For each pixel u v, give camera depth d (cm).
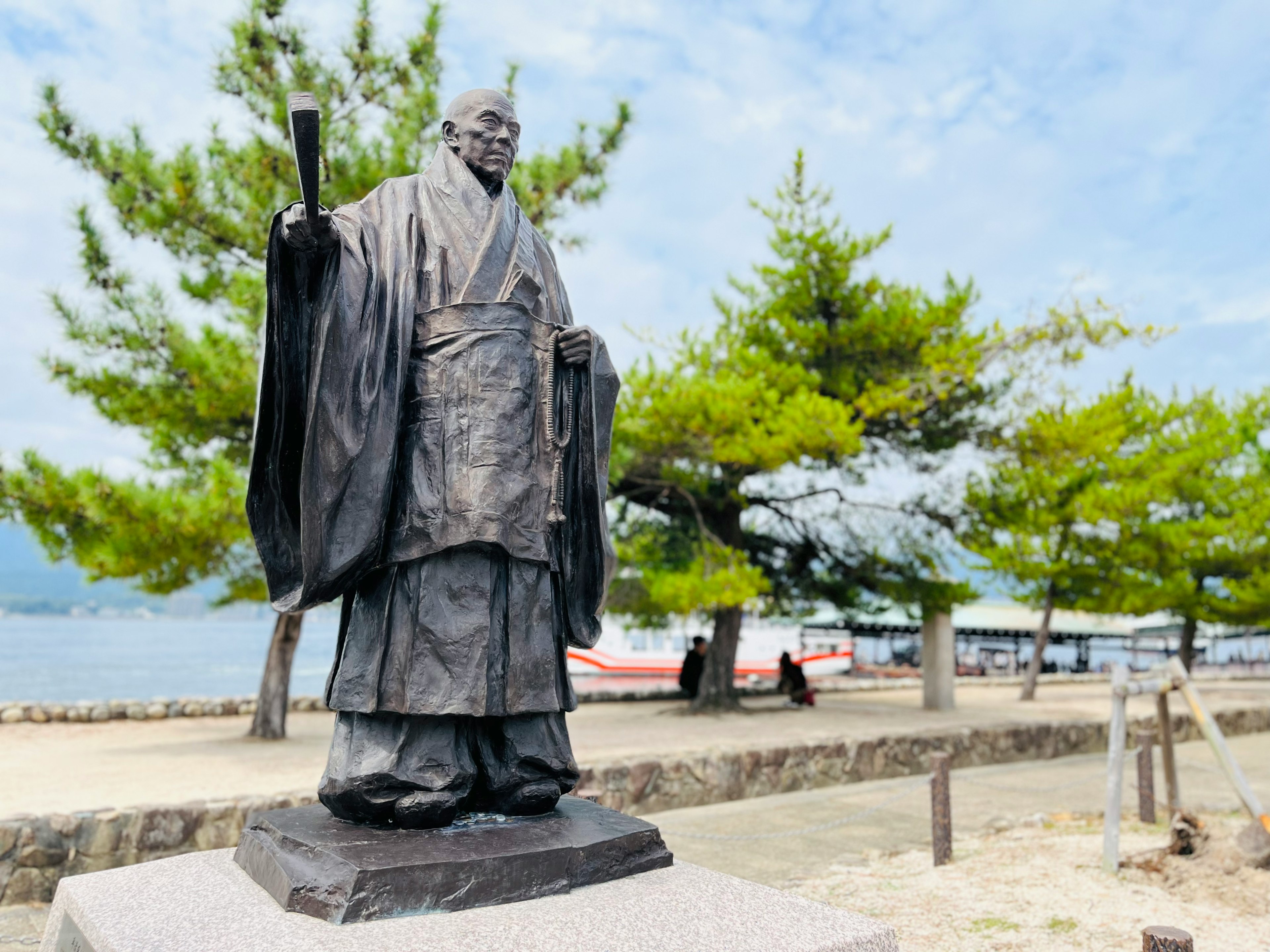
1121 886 584
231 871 288
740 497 1510
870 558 1630
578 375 330
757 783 920
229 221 1009
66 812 575
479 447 294
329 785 288
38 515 920
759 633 2694
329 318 276
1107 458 1817
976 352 1366
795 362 1538
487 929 238
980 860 661
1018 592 1920
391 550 290
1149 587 1809
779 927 249
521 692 300
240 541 970
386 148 1019
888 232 1466
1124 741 650
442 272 307
